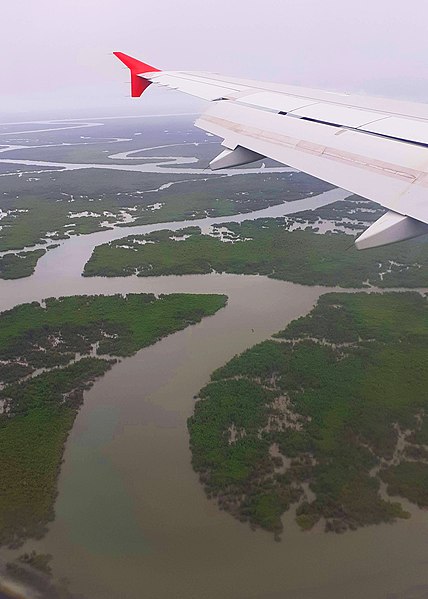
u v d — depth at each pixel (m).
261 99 17.33
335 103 16.33
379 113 14.38
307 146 12.23
